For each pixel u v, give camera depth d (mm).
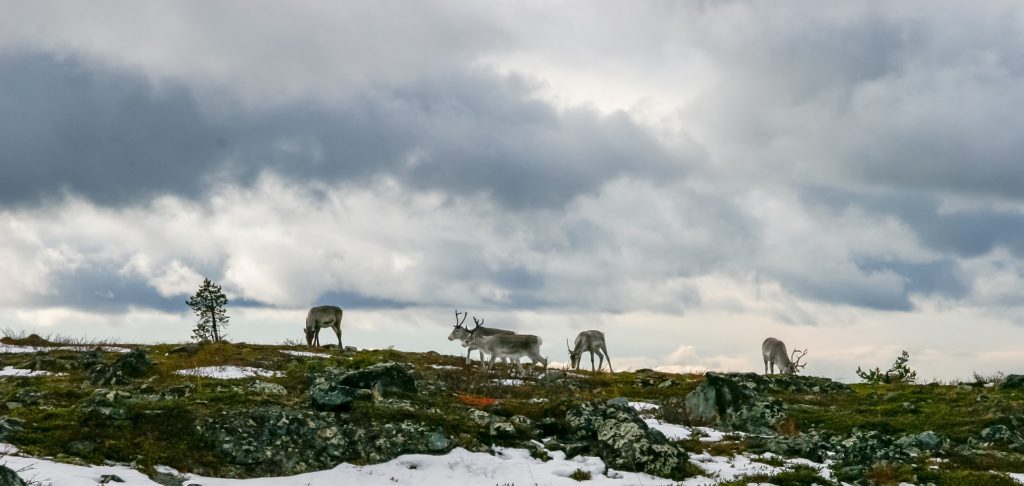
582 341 40344
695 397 24969
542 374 32250
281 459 18234
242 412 19297
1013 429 23609
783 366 43562
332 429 19266
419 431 19797
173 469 17406
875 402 28828
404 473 18141
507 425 20500
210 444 18328
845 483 18422
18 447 17016
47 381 25062
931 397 29359
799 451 20703
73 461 16703
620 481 17875
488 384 28109
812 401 28703
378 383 23188
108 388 23062
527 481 17594
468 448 19625
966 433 23156
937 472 18828
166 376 26438
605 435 20000
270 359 31500
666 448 18984
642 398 28562
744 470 19109
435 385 26375
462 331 39344
